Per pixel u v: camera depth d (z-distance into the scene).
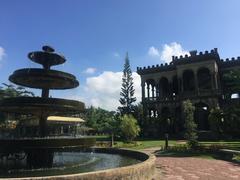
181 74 60.28
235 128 43.03
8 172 12.50
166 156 25.48
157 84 65.25
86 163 15.27
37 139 13.23
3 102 14.84
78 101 15.49
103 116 92.81
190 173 15.13
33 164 13.47
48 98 14.44
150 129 58.56
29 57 16.27
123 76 72.44
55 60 16.59
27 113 15.75
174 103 60.38
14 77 15.65
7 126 28.23
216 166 18.20
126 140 43.91
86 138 14.75
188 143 30.11
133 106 69.25
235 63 58.94
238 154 21.91
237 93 59.06
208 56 56.97
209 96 55.41
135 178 11.34
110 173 10.19
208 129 55.38
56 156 18.92
